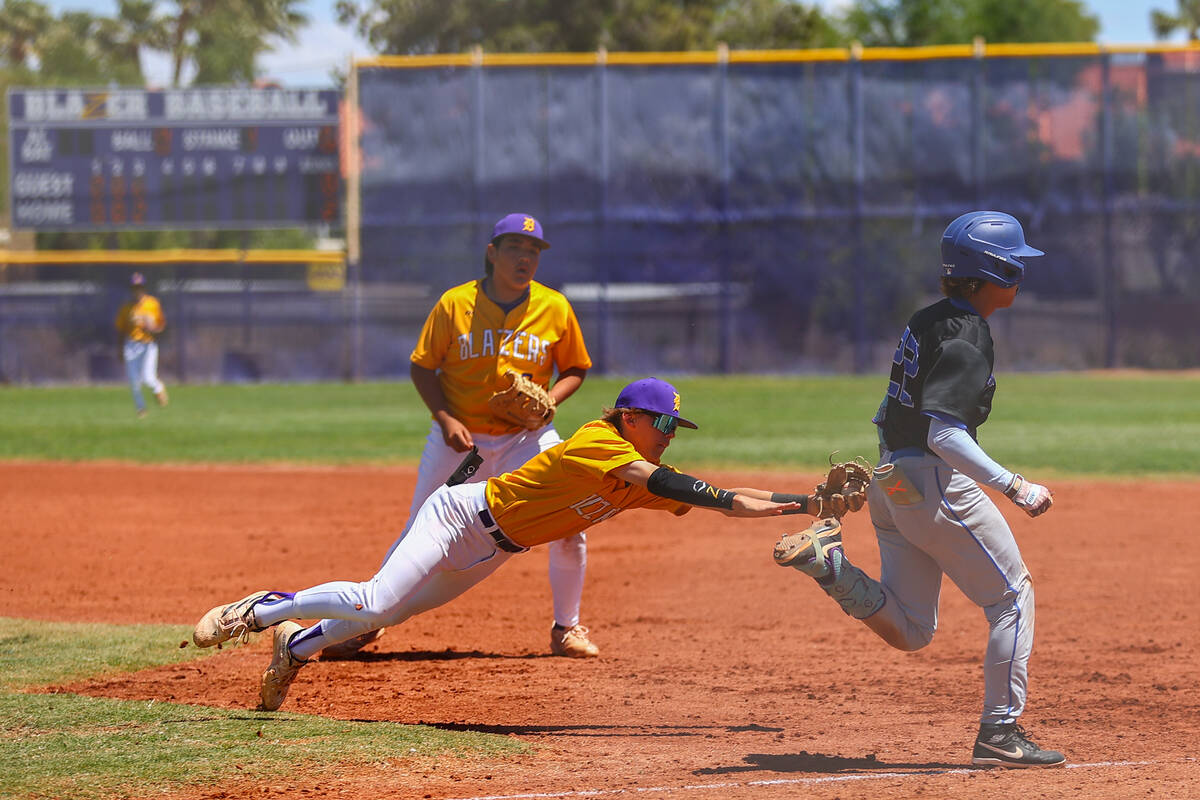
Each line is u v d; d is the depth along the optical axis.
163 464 61.00
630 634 28.33
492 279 25.31
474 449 21.48
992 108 121.69
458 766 17.59
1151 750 18.67
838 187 123.50
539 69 125.00
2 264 142.50
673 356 125.25
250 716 20.25
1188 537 40.53
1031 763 17.42
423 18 180.00
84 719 19.83
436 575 19.41
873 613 17.42
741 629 28.83
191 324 126.31
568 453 18.50
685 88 124.38
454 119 125.44
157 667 24.17
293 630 20.12
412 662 25.56
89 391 115.19
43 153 123.50
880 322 123.88
